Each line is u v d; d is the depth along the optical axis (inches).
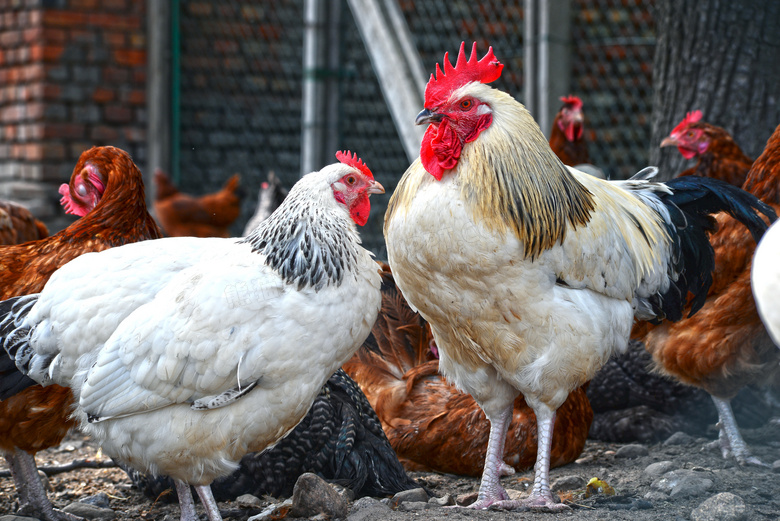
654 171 152.5
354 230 119.0
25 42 338.0
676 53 223.6
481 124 114.4
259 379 109.3
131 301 114.5
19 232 195.9
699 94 218.7
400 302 176.4
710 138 194.4
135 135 353.4
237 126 374.6
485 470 127.7
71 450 179.3
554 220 114.3
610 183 143.3
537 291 115.4
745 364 148.5
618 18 313.3
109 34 345.1
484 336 118.8
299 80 384.5
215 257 119.3
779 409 178.4
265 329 108.0
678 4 221.6
